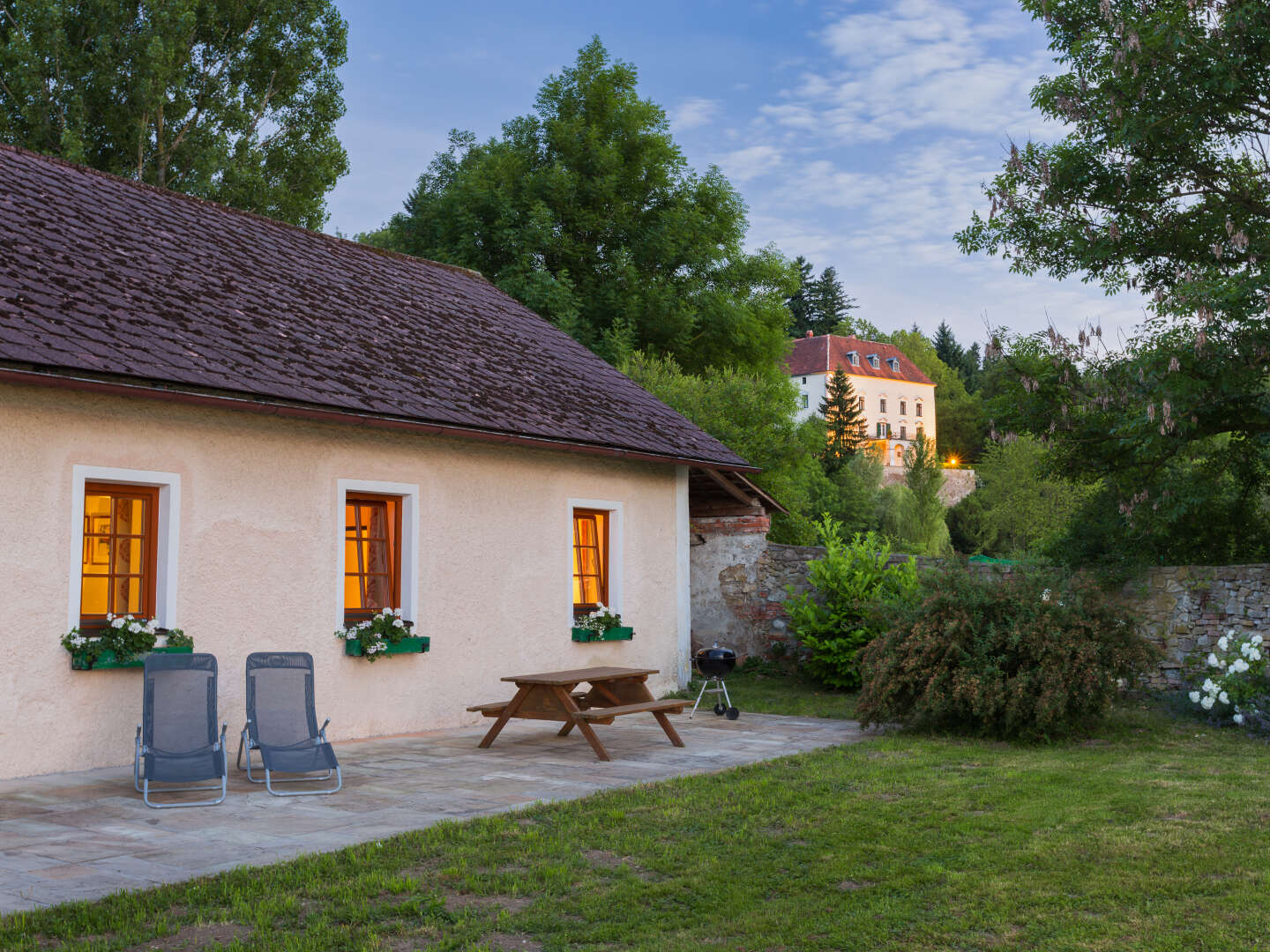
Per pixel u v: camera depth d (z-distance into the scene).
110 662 8.05
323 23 29.48
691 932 4.76
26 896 4.82
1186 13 12.50
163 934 4.43
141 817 6.57
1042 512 52.69
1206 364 12.45
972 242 15.03
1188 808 7.06
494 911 4.95
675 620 14.52
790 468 27.27
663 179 30.56
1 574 7.57
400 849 5.79
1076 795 7.48
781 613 16.30
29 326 7.74
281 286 11.70
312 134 29.73
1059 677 9.77
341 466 10.02
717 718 12.09
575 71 31.08
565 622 12.54
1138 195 14.18
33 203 10.19
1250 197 14.14
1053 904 5.14
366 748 9.52
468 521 11.33
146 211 11.77
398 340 12.02
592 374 15.31
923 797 7.41
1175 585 13.36
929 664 10.44
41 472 7.82
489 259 29.14
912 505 53.69
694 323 28.91
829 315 93.19
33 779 7.64
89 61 25.48
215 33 27.66
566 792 7.55
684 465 14.12
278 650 9.39
